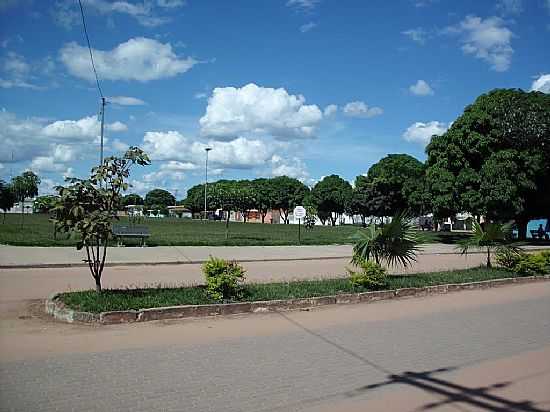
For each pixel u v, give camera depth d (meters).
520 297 12.54
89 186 9.31
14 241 23.06
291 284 12.10
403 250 12.94
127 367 6.21
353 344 7.61
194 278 14.38
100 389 5.44
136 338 7.62
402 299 11.84
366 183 71.81
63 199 9.12
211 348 7.18
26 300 10.45
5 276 14.15
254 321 9.05
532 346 7.73
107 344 7.24
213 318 9.20
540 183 36.12
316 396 5.44
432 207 36.12
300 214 30.20
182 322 8.80
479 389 5.80
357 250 13.05
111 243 24.28
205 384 5.69
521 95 34.72
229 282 9.89
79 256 19.02
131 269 16.67
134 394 5.33
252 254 22.48
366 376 6.15
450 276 14.44
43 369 6.05
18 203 59.97
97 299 9.21
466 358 7.02
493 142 34.03
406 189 56.94
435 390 5.74
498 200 32.66
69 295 9.62
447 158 34.94
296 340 7.77
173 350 7.02
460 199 34.22
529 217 41.03
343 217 99.06
